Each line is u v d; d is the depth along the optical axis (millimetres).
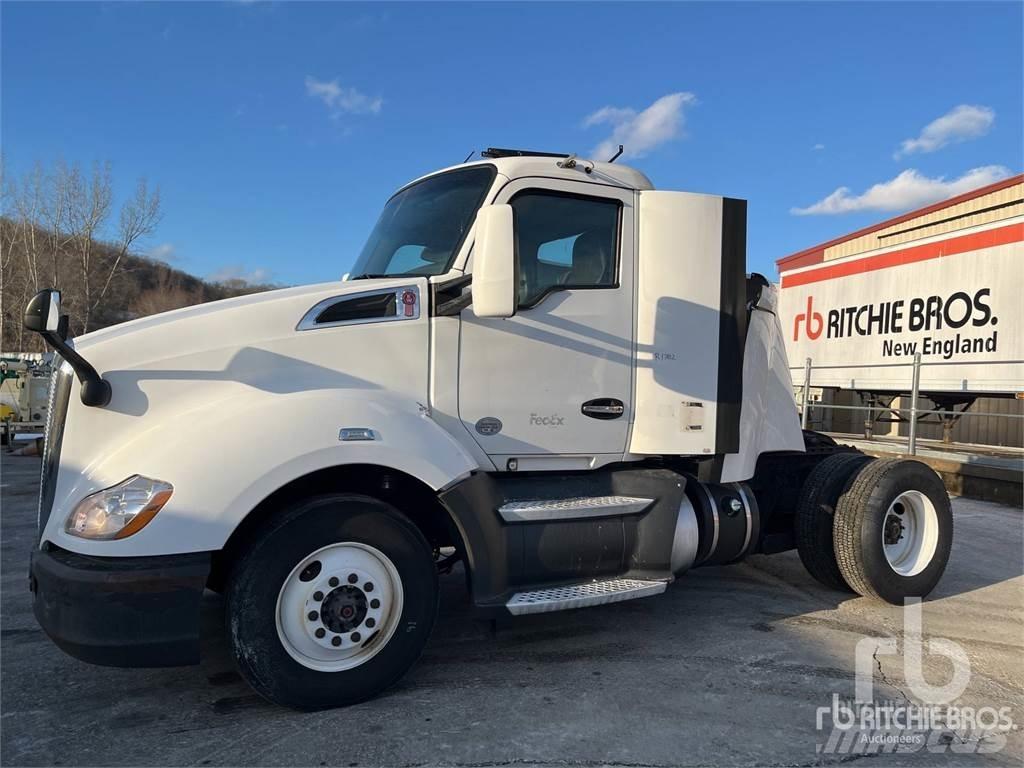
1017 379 10953
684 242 4125
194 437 2984
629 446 4102
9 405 13391
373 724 3072
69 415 3084
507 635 4184
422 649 3350
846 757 2883
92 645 2760
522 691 3420
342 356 3461
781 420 5152
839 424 15539
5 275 31609
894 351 13148
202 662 3729
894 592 4812
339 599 3156
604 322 3986
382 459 3189
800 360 15594
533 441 3836
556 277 3906
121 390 3113
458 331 3664
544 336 3836
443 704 3271
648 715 3195
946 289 12133
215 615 4062
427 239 3920
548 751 2873
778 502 5336
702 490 4406
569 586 3738
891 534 4961
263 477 2977
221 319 3338
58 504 3010
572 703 3299
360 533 3168
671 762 2812
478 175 3930
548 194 3891
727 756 2867
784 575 5645
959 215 11969
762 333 4777
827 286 14859
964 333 11789
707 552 4344
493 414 3738
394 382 3543
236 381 3279
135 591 2771
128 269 34312
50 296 2865
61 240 32406
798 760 2852
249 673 3010
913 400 10664
